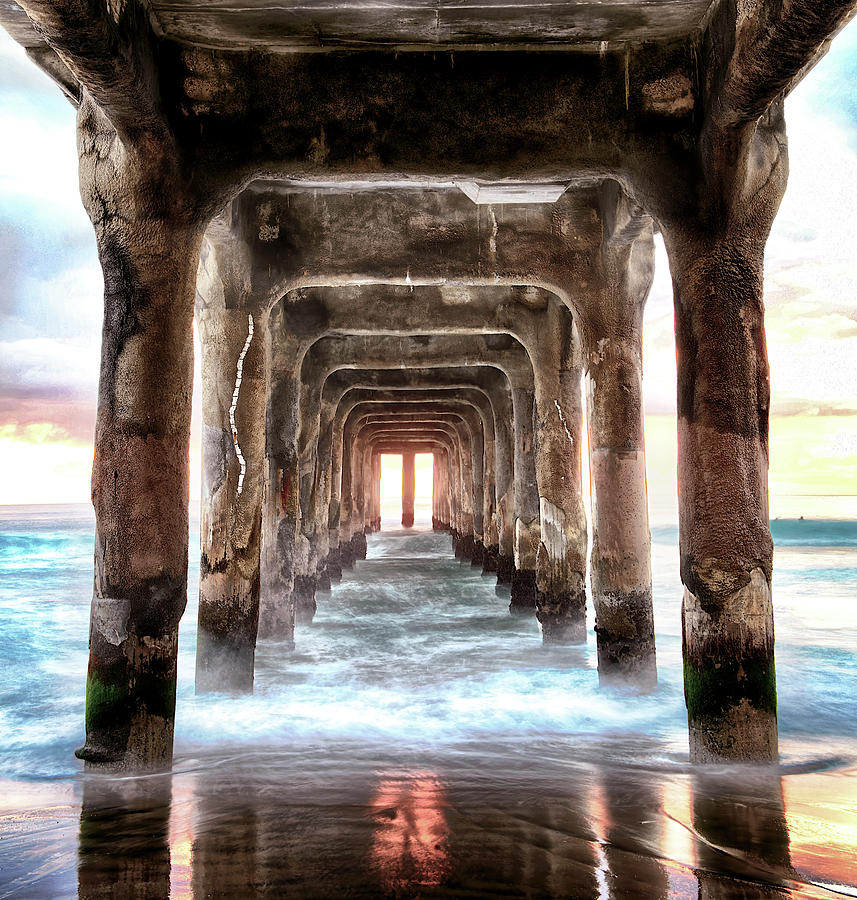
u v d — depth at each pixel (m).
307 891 2.81
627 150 4.96
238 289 7.21
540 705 6.40
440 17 4.65
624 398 7.09
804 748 5.09
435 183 7.00
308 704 6.45
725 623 4.53
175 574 4.50
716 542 4.56
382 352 11.56
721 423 4.62
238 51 4.95
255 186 7.31
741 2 4.16
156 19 4.60
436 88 5.02
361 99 4.99
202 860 3.11
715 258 4.72
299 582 11.50
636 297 7.25
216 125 4.89
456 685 7.23
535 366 9.34
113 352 4.56
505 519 14.03
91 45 3.82
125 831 3.46
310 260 7.35
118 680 4.36
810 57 3.99
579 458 9.29
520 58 5.05
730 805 3.83
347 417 19.44
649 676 6.88
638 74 4.99
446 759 4.79
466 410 19.14
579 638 9.37
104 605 4.39
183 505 4.62
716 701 4.52
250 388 7.16
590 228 7.34
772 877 2.96
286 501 9.09
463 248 7.37
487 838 3.34
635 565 6.93
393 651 9.17
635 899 2.75
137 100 4.33
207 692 6.83
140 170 4.58
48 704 6.76
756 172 4.72
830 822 3.58
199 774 4.39
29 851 3.24
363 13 4.61
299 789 4.10
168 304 4.61
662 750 5.04
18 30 4.61
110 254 4.62
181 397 4.64
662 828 3.49
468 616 12.20
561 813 3.69
